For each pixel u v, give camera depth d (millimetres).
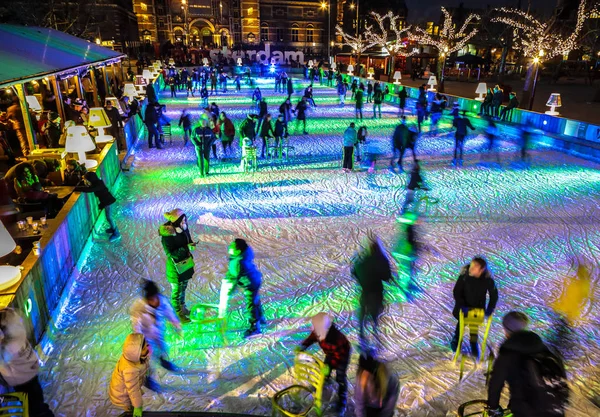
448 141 18547
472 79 45844
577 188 12195
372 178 13102
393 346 5691
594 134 16172
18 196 8086
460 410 3811
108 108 14086
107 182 10891
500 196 11539
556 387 3225
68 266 6902
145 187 12172
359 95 23156
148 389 4906
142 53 57625
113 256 8008
